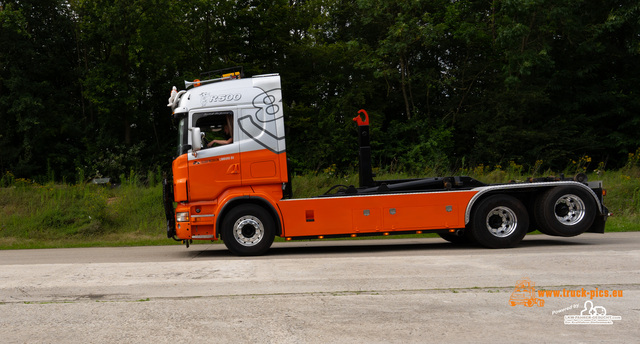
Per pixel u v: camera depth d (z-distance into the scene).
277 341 4.16
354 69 37.03
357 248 11.32
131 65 36.56
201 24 36.97
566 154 34.16
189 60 38.34
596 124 36.44
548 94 34.75
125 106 36.16
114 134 38.03
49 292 5.92
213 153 10.11
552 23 33.38
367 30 38.91
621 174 20.05
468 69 37.94
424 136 34.78
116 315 4.97
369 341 4.13
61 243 15.02
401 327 4.46
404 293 5.62
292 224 10.12
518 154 34.00
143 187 19.16
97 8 33.94
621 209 17.25
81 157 36.72
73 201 17.73
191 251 11.61
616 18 32.75
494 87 37.44
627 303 5.12
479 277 6.26
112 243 14.30
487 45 37.91
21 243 15.31
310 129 34.72
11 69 35.31
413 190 10.64
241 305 5.24
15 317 4.95
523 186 10.48
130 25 34.12
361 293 5.66
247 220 10.08
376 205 10.25
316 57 36.81
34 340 4.30
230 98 10.27
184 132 10.19
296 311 4.99
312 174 18.56
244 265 7.36
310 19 39.22
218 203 10.09
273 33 37.16
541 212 10.58
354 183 17.47
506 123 34.28
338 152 33.69
